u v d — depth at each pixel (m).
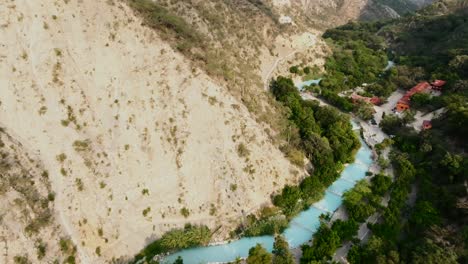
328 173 67.06
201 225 54.69
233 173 59.41
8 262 40.16
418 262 46.41
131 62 61.00
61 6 58.22
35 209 44.69
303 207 61.06
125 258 48.56
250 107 70.25
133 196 53.25
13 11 54.00
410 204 62.41
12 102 49.97
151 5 75.00
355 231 54.41
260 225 56.00
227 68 75.44
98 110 55.66
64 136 51.41
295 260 50.75
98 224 49.03
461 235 50.56
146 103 59.28
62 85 53.94
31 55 53.38
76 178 49.75
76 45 57.38
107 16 61.69
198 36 79.12
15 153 46.75
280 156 66.12
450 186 61.91
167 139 58.72
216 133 61.56
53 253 43.62
